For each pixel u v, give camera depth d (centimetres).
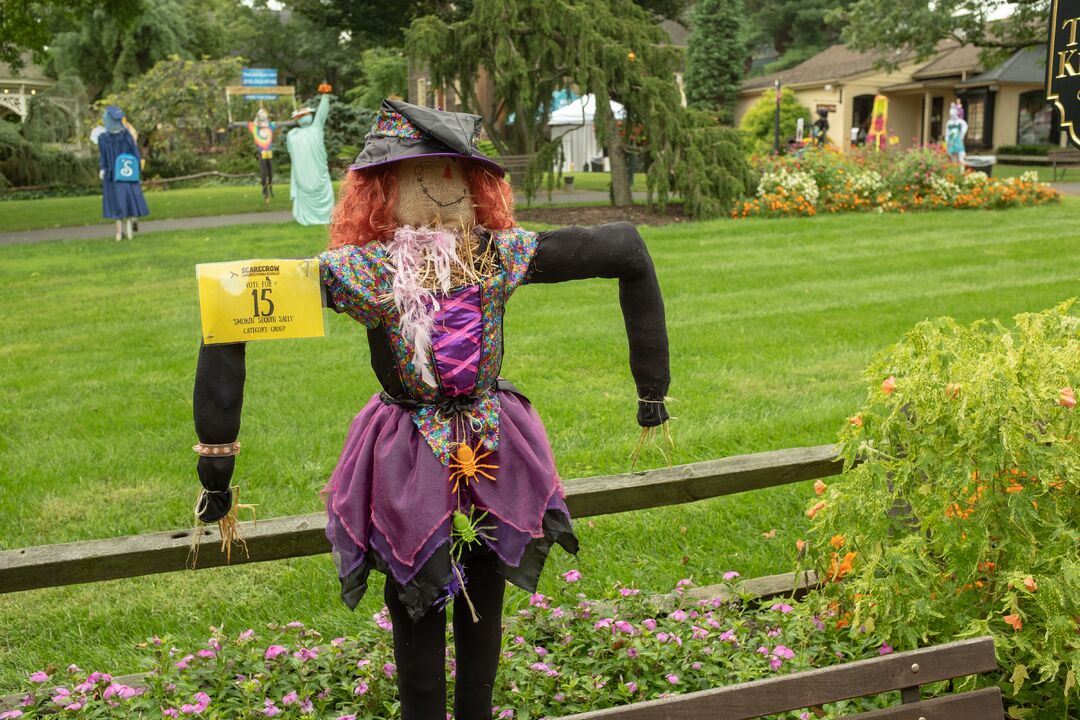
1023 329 315
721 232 1495
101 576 307
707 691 224
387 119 242
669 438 267
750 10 7231
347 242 242
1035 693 292
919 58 2880
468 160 243
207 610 403
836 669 234
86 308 1032
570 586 397
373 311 234
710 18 4744
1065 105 534
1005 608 280
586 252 244
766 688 227
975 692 242
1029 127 4028
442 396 238
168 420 653
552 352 805
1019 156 3675
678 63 1736
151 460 573
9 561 299
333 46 6312
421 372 233
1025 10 2711
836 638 332
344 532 237
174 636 366
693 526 469
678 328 878
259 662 327
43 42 2331
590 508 355
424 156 233
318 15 3262
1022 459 286
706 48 4750
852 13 2877
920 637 298
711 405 654
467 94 1752
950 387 293
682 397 673
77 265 1321
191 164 3672
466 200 245
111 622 397
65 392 723
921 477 315
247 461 562
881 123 2762
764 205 1689
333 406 670
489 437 238
